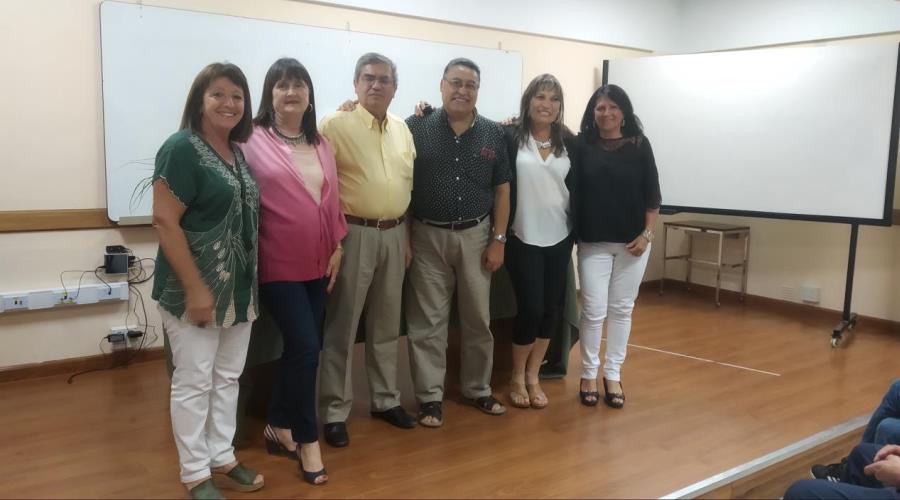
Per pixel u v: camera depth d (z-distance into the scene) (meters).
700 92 4.73
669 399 3.12
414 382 2.83
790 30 4.77
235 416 2.31
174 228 1.93
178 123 3.52
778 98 4.43
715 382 3.36
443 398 3.12
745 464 2.46
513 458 2.49
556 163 2.81
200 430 2.11
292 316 2.24
